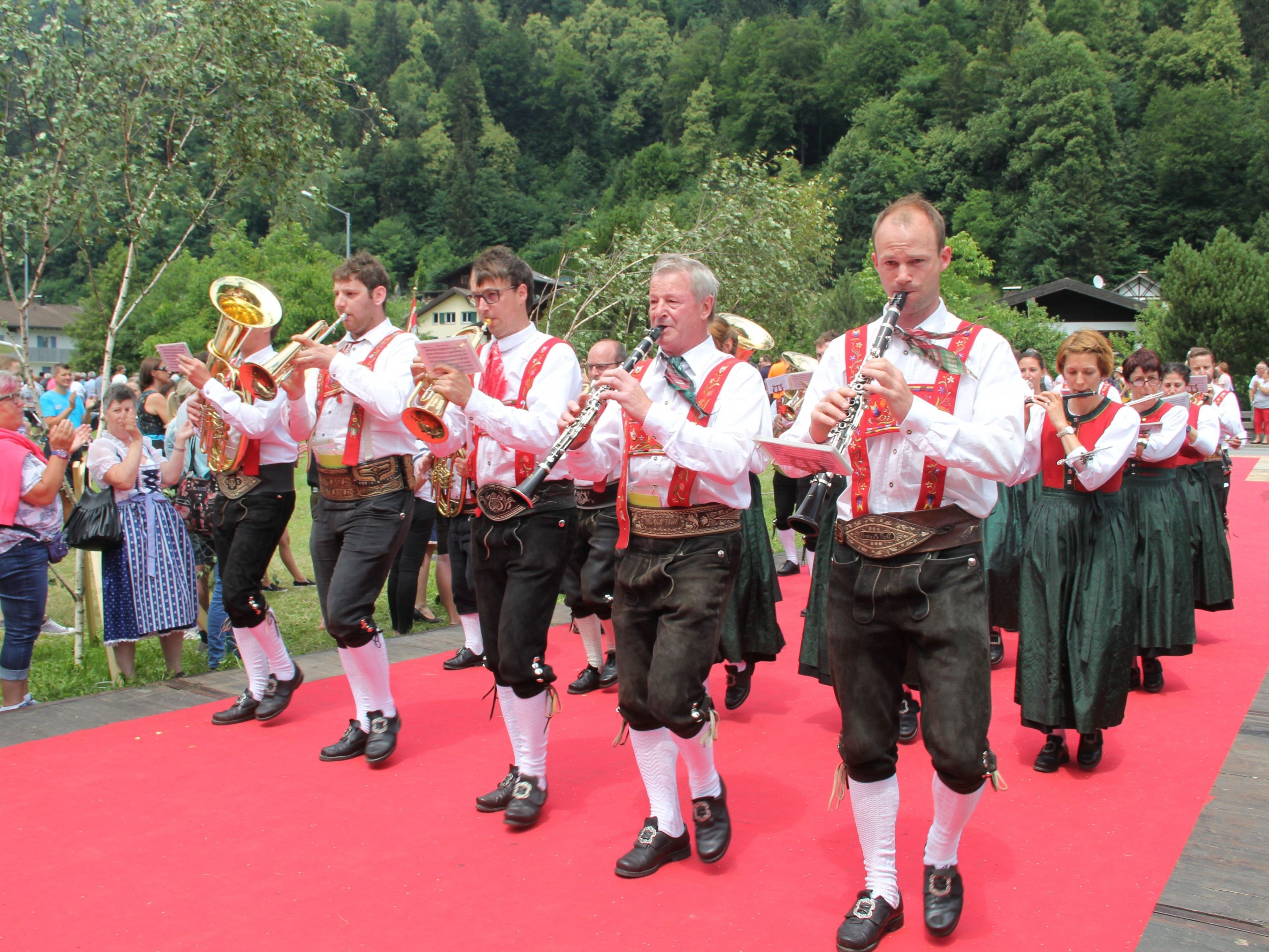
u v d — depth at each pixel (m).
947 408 2.60
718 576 3.02
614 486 4.89
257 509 4.42
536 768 3.56
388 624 6.71
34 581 4.86
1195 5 80.25
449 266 81.88
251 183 8.43
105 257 10.31
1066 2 85.00
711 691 5.09
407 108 98.06
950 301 31.73
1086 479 3.83
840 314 20.73
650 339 3.09
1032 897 2.93
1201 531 5.77
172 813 3.61
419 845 3.34
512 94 106.12
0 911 2.94
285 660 4.69
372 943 2.73
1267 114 68.56
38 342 63.72
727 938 2.72
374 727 4.12
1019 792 3.74
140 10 7.46
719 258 13.80
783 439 2.82
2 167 7.15
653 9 120.75
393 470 4.10
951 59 80.69
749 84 87.69
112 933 2.81
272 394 3.96
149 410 6.79
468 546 5.50
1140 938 2.69
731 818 3.52
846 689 2.71
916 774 3.94
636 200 74.00
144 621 5.23
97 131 7.48
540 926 2.80
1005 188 71.06
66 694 5.20
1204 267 31.39
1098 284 37.62
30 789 3.83
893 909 2.73
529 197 95.06
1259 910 2.83
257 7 7.80
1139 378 5.67
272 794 3.78
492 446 3.55
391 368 4.09
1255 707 4.73
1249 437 25.56
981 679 2.56
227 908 2.93
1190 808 3.56
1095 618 3.84
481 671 5.52
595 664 5.13
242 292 4.47
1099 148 69.38
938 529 2.58
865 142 74.94
